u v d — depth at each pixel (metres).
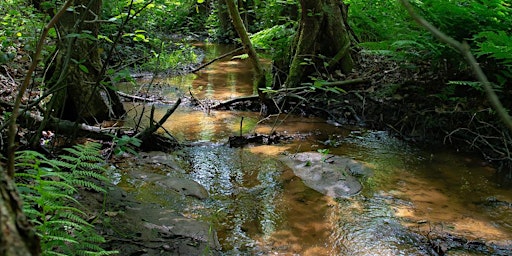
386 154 5.13
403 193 4.09
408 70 6.58
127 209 3.34
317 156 4.82
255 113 6.96
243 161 4.82
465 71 5.75
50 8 4.39
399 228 3.42
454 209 3.78
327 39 7.38
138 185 3.93
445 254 3.05
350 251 3.08
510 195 4.07
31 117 4.51
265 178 4.37
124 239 2.88
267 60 12.56
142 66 10.14
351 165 4.68
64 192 2.51
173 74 10.27
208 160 4.82
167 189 3.91
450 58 5.63
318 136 5.78
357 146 5.40
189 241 3.01
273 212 3.66
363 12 7.86
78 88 5.46
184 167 4.58
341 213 3.67
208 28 20.30
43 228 1.93
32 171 2.59
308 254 3.04
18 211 0.93
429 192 4.12
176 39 17.03
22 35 6.63
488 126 5.15
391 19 7.18
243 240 3.18
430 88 5.95
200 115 6.70
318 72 7.04
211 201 3.81
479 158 5.00
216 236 3.19
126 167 4.35
